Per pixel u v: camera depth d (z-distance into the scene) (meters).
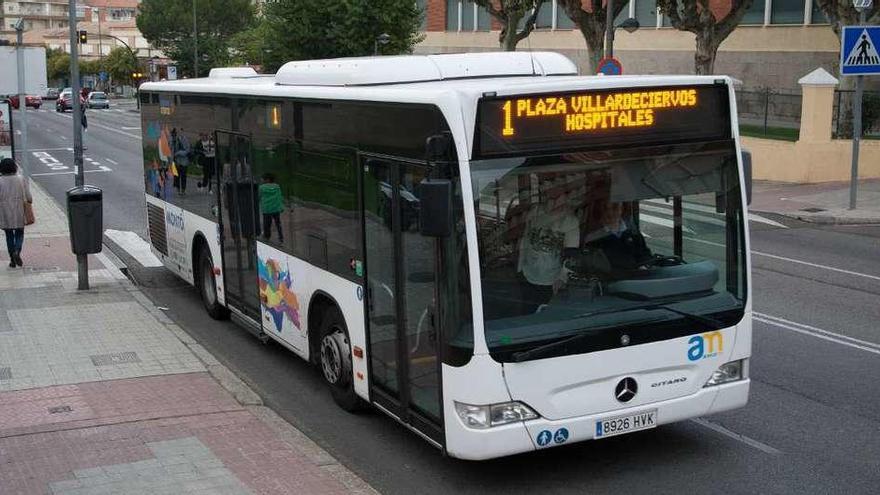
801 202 21.95
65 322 11.66
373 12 43.19
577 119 6.54
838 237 18.25
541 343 6.46
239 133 10.52
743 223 7.16
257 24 79.44
